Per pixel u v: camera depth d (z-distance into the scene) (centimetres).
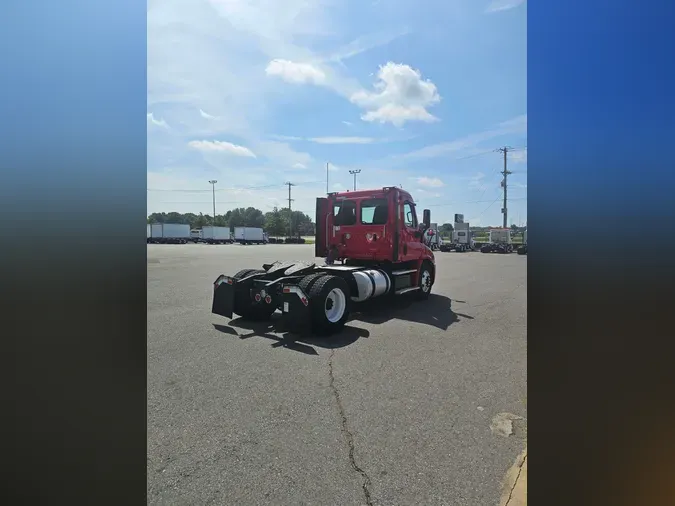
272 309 612
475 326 575
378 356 428
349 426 273
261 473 220
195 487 207
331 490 206
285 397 320
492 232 3675
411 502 196
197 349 450
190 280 1119
